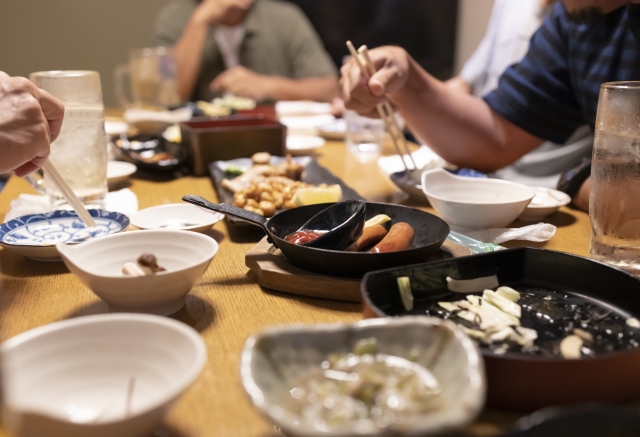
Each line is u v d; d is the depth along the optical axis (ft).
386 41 14.84
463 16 14.78
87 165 4.21
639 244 2.93
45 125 3.26
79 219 3.63
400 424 1.39
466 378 1.57
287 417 1.44
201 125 6.27
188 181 5.41
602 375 1.81
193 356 1.79
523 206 3.73
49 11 14.05
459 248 3.20
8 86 3.20
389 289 2.42
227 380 2.13
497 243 3.59
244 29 12.14
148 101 8.29
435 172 4.09
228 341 2.41
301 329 1.79
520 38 7.99
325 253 2.72
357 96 4.77
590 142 6.94
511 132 5.42
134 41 14.80
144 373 1.89
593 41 4.86
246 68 12.27
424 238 3.19
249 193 4.30
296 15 12.61
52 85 4.00
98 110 4.21
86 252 2.69
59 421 1.52
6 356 1.73
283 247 2.90
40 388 1.80
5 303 2.76
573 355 2.06
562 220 4.17
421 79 5.21
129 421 1.56
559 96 5.24
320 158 6.47
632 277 2.35
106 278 2.38
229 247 3.59
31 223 3.51
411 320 1.82
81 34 14.40
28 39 14.10
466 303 2.48
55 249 3.11
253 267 3.05
